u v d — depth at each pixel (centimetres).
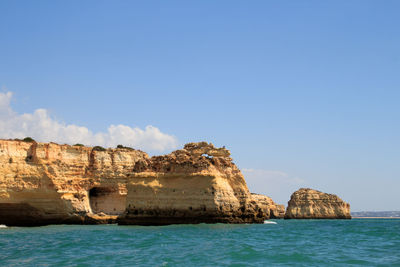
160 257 3562
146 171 7581
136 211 7288
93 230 6544
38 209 8506
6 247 4444
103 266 3203
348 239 5334
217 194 7125
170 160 7519
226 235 5350
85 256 3688
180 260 3419
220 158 7862
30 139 9488
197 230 6019
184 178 7256
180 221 7081
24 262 3444
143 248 4125
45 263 3381
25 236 5731
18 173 8294
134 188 7369
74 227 7681
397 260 3481
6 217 8325
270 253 3762
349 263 3331
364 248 4303
